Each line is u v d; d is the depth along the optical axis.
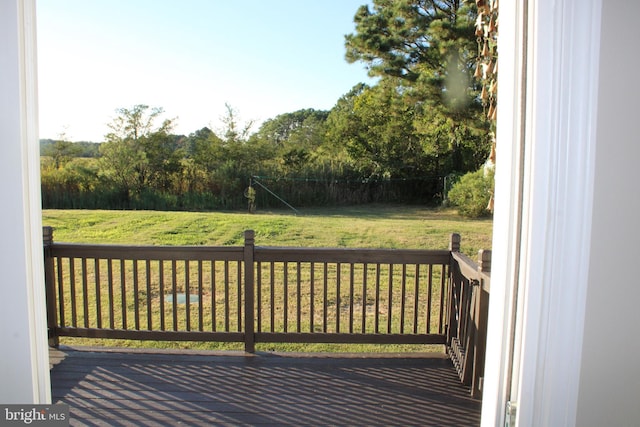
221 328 4.31
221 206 12.59
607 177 1.01
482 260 2.55
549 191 1.01
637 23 0.99
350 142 14.12
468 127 11.19
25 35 1.04
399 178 13.61
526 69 1.04
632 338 1.05
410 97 11.50
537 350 1.05
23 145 1.05
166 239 8.29
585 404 1.06
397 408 2.53
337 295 3.28
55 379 2.82
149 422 2.33
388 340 3.29
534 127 1.00
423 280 5.91
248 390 2.72
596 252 1.03
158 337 3.29
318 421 2.38
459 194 11.41
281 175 13.20
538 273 1.03
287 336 3.28
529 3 1.01
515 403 1.10
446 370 3.04
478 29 2.40
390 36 11.52
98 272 3.28
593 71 0.98
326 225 9.88
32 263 1.09
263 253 3.24
